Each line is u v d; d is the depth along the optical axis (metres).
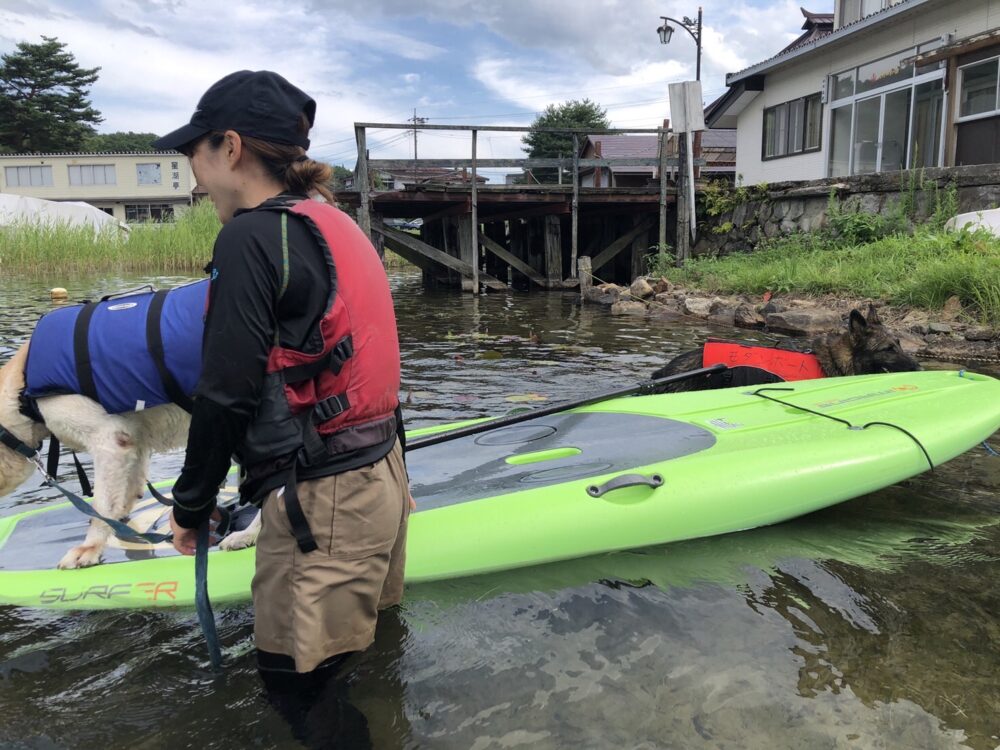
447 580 2.31
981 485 3.13
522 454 3.08
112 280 13.86
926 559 2.46
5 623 2.12
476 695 1.76
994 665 1.87
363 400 1.47
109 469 2.11
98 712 1.72
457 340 7.64
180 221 17.78
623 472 2.69
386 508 1.53
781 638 1.99
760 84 16.09
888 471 2.79
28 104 45.12
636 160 13.27
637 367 6.07
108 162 42.91
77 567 2.34
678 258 13.09
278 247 1.36
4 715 1.72
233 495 2.88
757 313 8.27
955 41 11.23
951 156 11.30
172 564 2.34
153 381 1.96
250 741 1.61
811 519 2.79
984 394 3.38
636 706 1.72
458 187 13.03
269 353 1.39
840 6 14.98
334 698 1.70
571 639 2.00
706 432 3.13
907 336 6.56
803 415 3.28
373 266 1.52
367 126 12.32
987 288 6.80
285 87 1.49
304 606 1.48
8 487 2.24
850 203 10.72
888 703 1.72
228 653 1.95
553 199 13.39
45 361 2.03
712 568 2.39
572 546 2.42
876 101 12.94
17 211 18.30
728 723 1.65
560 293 13.18
